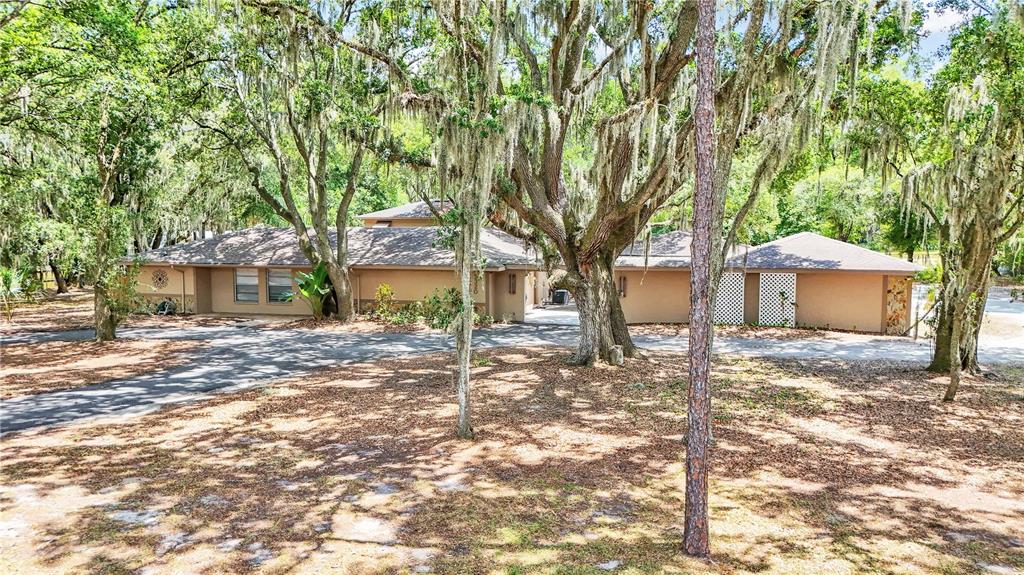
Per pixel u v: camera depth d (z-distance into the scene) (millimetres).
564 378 12938
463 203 8914
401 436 8906
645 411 10312
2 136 16750
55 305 28938
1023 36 10453
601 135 11828
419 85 12023
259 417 9930
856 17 9055
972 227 12547
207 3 11812
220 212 29000
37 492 6766
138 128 16609
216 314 25406
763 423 9648
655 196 13273
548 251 15219
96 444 8516
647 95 12000
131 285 18578
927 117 12852
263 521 6059
